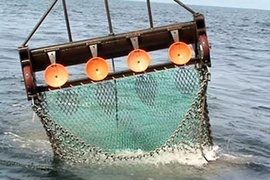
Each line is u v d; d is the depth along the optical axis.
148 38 8.06
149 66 8.05
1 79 16.72
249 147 10.15
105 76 7.88
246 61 28.20
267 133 11.52
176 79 8.67
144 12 106.25
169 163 8.53
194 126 8.46
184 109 8.90
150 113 9.31
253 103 15.40
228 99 15.71
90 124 9.11
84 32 40.44
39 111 7.85
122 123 9.26
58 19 57.34
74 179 7.93
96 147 8.48
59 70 7.80
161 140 8.75
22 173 8.09
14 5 93.50
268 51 36.09
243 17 138.25
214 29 60.41
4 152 9.03
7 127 10.69
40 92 7.83
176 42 8.04
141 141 8.80
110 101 9.14
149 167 8.39
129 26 51.56
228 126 11.92
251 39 48.12
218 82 19.12
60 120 8.80
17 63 20.95
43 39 32.41
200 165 8.58
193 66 8.36
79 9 100.31
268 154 9.77
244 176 8.33
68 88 8.02
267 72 23.55
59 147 8.44
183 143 8.66
